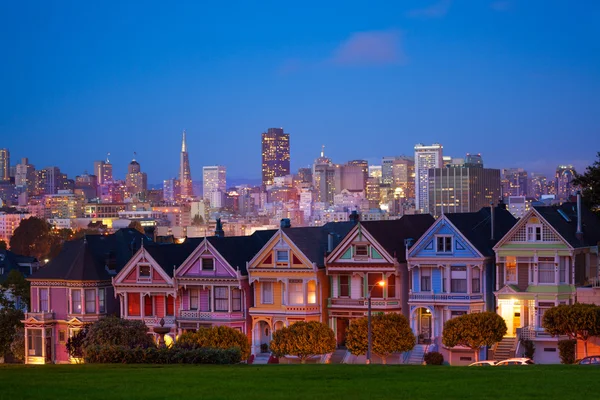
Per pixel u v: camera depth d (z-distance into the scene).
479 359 135.00
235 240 156.12
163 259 156.62
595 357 112.00
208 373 95.88
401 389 84.44
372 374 94.00
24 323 164.38
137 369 101.69
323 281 146.50
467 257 138.12
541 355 134.25
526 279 136.62
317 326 136.25
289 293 146.88
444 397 80.69
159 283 154.38
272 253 147.88
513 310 137.75
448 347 132.12
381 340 132.25
